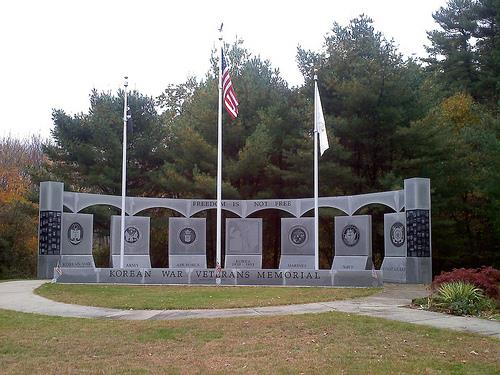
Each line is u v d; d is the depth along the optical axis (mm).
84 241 26172
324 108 32469
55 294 17047
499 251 32469
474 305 13289
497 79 39812
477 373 7785
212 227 37094
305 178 31125
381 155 31797
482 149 32188
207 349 9359
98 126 35125
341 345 9500
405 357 8672
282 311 13492
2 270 34656
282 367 8109
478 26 45688
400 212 23812
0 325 11648
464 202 32406
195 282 20141
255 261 27625
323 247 36594
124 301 15242
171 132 38094
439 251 31906
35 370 8109
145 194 37344
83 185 35750
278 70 36250
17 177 49688
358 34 33938
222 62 22141
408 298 16250
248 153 30750
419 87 32531
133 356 8945
